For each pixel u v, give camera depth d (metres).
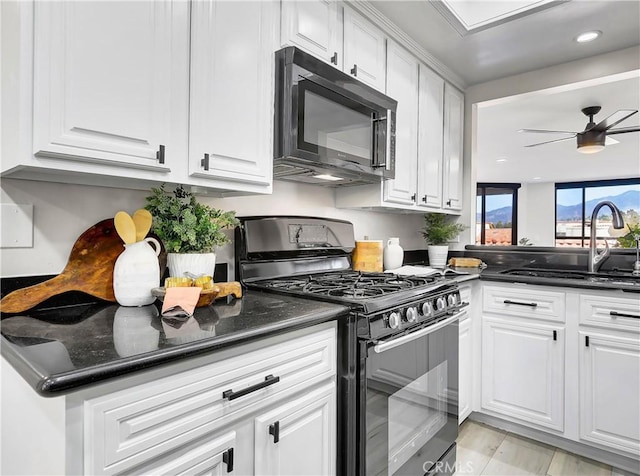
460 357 2.16
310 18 1.60
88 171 0.96
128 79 1.01
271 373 1.01
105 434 0.69
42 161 0.88
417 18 2.01
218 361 0.88
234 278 1.71
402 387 1.43
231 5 1.27
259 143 1.37
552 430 2.06
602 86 3.26
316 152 1.53
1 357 0.89
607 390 1.89
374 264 2.24
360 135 1.78
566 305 2.01
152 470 0.77
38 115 0.86
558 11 1.94
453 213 2.87
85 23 0.93
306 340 1.12
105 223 1.27
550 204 9.03
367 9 1.89
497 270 2.59
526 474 1.85
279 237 1.79
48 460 0.70
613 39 2.22
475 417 2.38
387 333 1.30
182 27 1.13
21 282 1.11
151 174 1.08
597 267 2.45
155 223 1.30
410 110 2.27
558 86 2.56
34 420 0.75
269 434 1.00
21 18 0.85
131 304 1.18
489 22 2.06
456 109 2.82
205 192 1.51
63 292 1.15
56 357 0.71
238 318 1.05
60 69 0.89
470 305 2.29
